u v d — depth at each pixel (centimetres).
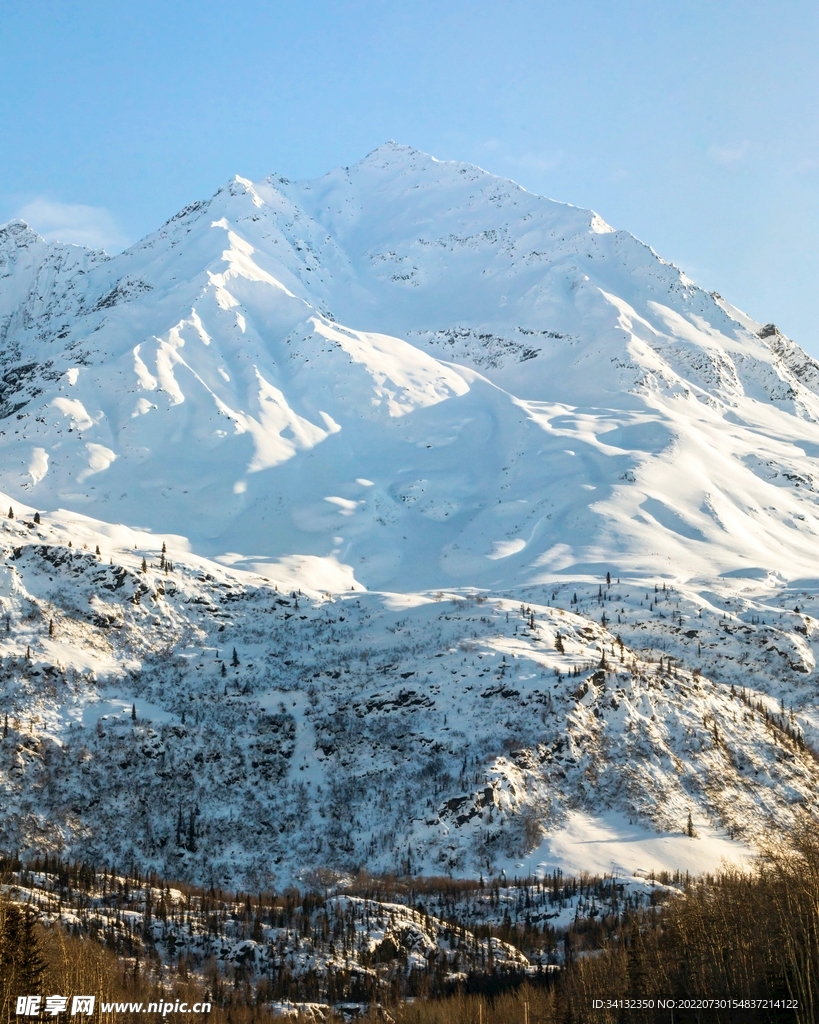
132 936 15688
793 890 14812
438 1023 13725
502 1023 13662
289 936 16262
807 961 12562
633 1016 13200
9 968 12225
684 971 13850
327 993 15100
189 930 16200
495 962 16112
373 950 16138
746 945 13875
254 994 14875
